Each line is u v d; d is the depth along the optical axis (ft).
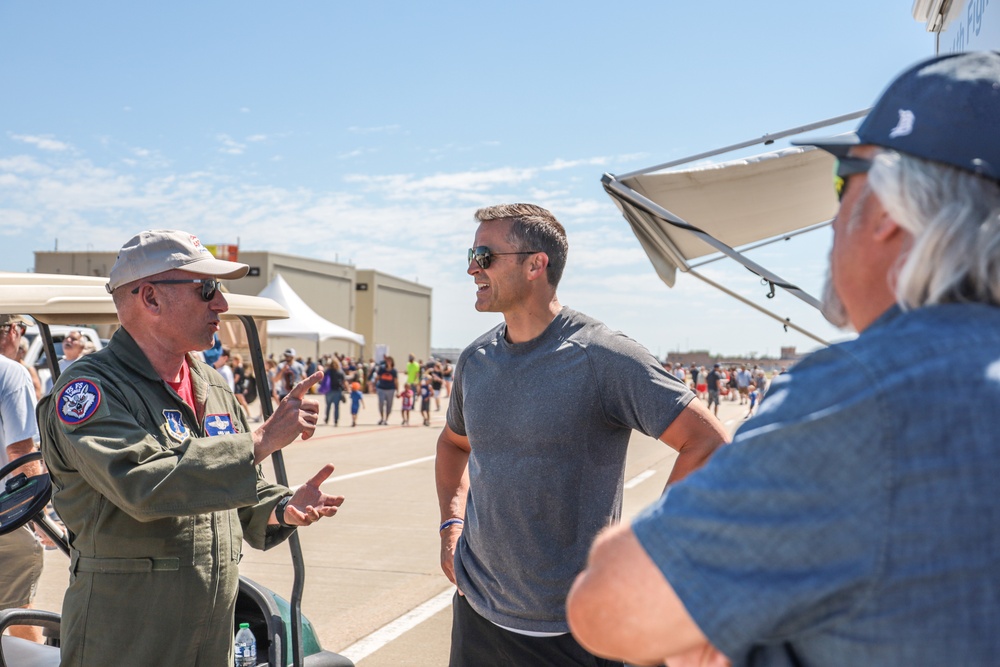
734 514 2.95
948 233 3.06
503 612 7.92
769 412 3.12
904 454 2.82
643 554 3.08
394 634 16.30
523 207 8.16
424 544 23.98
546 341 8.00
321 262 198.39
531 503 7.75
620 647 3.17
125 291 7.66
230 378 51.34
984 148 3.10
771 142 10.66
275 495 8.46
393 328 247.09
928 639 2.77
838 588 2.82
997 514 2.81
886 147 3.24
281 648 8.51
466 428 8.38
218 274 7.67
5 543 12.17
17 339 17.54
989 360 2.94
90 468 6.72
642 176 10.94
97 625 7.08
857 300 3.43
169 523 7.22
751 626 2.87
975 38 8.02
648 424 7.67
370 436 59.77
